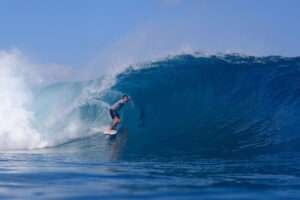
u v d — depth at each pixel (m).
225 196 6.55
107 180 7.98
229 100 18.50
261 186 7.51
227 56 19.48
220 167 10.22
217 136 16.08
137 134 16.61
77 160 11.69
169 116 17.92
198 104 18.52
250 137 15.84
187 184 7.57
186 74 19.19
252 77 18.88
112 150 14.20
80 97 18.00
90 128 17.11
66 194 6.60
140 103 17.98
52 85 18.20
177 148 14.34
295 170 9.73
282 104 17.81
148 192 6.78
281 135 15.80
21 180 7.92
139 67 19.12
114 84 18.52
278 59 19.31
